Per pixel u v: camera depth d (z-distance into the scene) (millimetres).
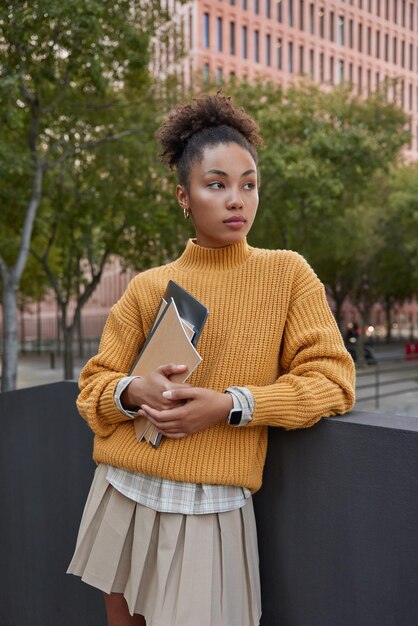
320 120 15008
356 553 1354
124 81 12156
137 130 11828
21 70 8797
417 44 60031
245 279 1397
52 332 50312
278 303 1380
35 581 2562
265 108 13656
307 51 49875
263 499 1555
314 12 50344
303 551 1464
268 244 17062
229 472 1322
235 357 1352
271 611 1552
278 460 1513
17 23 8102
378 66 56250
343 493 1372
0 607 2818
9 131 10836
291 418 1272
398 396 13453
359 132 14281
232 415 1237
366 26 54969
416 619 1245
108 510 1456
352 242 19000
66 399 2289
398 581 1276
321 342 1331
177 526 1322
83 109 11445
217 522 1333
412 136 16219
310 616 1457
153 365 1335
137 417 1402
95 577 1447
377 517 1309
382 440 1292
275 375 1406
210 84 14266
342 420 1366
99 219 14141
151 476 1378
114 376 1450
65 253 17781
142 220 13312
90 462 2195
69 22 8266
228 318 1372
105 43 9922
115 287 48344
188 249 1479
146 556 1365
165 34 11750
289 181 13633
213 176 1351
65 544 2361
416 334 54969
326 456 1402
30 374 20234
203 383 1360
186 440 1336
